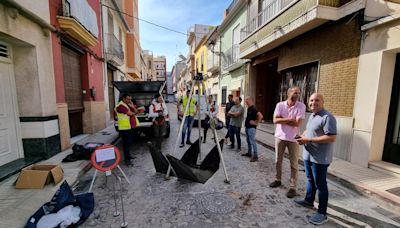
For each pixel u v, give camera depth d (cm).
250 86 1045
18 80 443
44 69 475
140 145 686
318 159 257
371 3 416
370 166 428
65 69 641
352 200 324
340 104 499
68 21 553
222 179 402
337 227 256
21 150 455
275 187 367
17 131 446
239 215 282
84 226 254
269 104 1081
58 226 239
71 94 685
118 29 1366
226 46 1375
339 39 498
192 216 279
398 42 376
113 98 1265
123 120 479
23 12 398
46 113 477
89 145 507
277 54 792
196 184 378
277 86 1044
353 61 463
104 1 1002
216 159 409
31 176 336
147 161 516
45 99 476
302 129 645
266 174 429
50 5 512
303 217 277
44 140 469
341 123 491
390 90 420
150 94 863
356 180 369
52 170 349
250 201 319
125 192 346
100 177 411
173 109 2464
